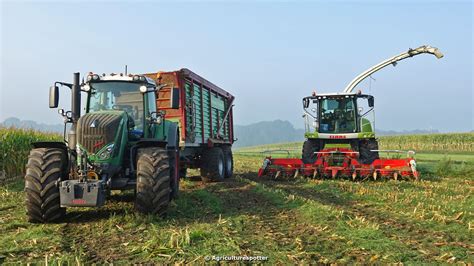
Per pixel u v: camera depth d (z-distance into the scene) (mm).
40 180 6039
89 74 7617
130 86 7691
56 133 18250
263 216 6801
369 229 5680
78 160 6305
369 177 12539
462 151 32969
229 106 15031
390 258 4512
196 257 4457
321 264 4352
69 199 5836
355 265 4328
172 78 10312
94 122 6371
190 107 10812
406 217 6754
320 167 12648
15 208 7555
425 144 38938
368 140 13867
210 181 12125
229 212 7141
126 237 5363
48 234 5539
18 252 4734
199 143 11555
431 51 15117
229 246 4852
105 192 6129
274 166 13258
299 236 5457
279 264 4320
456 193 9414
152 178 6289
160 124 8062
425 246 5023
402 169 11852
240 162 23422
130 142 7062
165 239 5102
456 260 4484
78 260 4230
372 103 13859
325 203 7992
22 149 12586
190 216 6707
